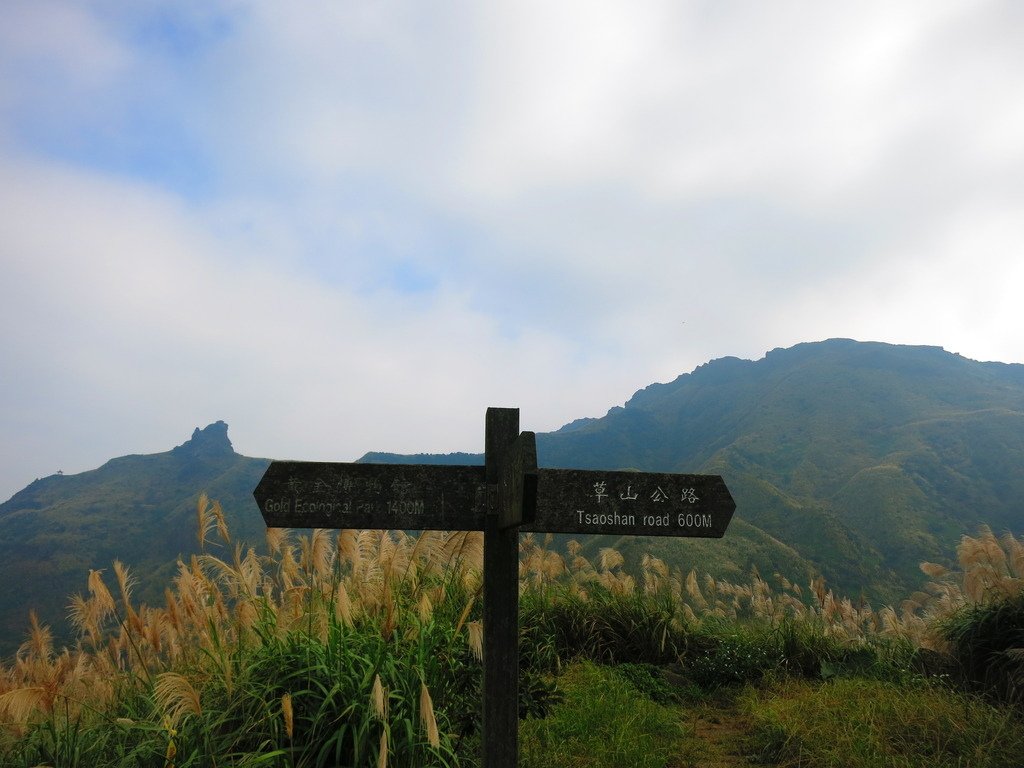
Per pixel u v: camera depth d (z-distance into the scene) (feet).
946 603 26.40
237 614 16.03
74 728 13.88
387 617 15.34
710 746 18.99
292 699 13.74
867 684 22.25
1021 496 418.31
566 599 29.53
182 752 12.61
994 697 20.31
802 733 18.40
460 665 16.33
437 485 10.58
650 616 29.07
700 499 11.31
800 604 32.83
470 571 19.86
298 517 10.27
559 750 17.04
